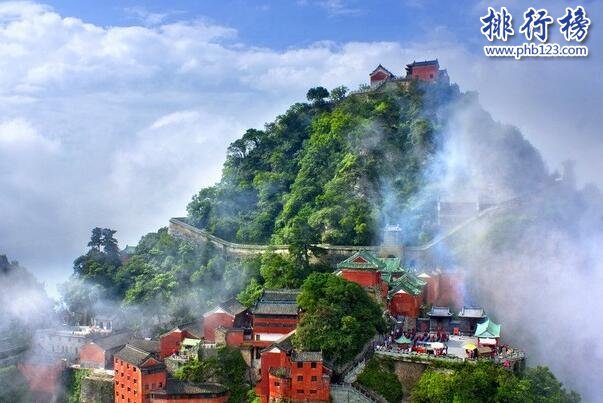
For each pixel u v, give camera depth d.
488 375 131.75
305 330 144.38
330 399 137.75
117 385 161.38
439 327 162.25
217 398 151.88
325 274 155.00
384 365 143.12
